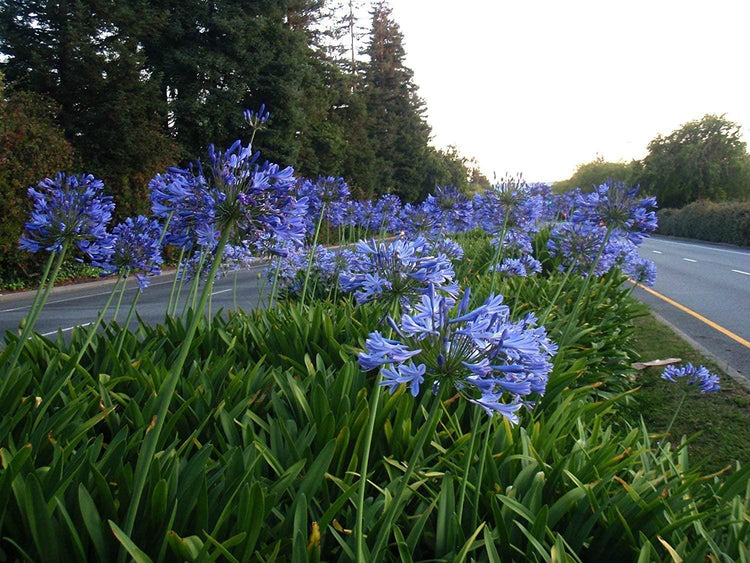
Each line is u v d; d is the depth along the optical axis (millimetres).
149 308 10492
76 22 17672
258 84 25562
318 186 4988
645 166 55219
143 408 2797
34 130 13898
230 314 4625
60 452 2096
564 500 2197
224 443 2420
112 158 18516
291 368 3352
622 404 5129
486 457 2396
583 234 5254
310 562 1781
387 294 2266
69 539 1811
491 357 1617
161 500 1824
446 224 5758
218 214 1952
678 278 15719
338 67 40750
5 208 13211
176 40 23656
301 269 6465
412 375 1578
